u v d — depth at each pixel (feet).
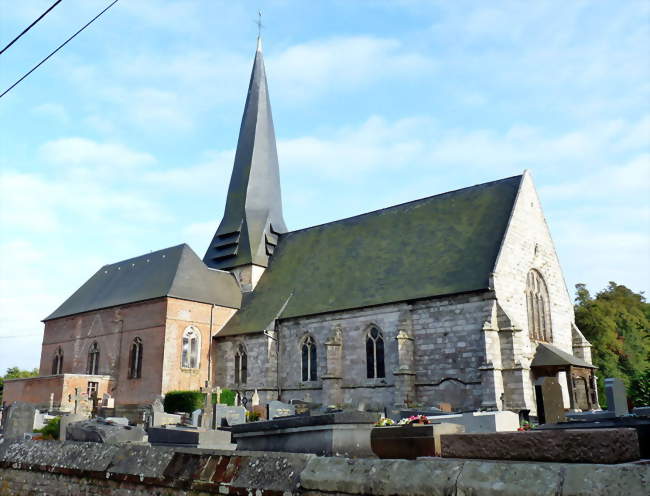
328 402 124.06
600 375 196.54
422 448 29.50
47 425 101.96
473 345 108.58
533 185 131.34
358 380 123.75
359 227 153.89
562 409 62.44
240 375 144.97
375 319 123.75
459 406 107.65
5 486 38.55
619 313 221.46
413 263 128.88
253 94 191.72
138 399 142.00
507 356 105.70
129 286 163.12
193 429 63.98
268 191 180.86
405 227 141.90
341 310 128.88
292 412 111.24
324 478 21.90
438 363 112.37
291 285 151.53
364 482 20.66
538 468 17.38
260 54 197.16
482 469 18.44
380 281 130.21
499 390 103.45
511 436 21.74
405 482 19.67
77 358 164.14
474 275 113.60
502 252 114.52
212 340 150.71
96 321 161.79
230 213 178.91
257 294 158.92
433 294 114.93
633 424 33.19
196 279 155.84
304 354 136.26
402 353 114.62
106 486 31.68
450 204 138.21
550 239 132.77
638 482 15.15
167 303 143.02
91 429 59.47
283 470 23.93
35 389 148.56
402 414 93.81
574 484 16.17
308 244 163.63
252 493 24.07
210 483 26.07
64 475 34.58
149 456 30.66
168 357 140.15
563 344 129.29
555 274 131.95
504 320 107.24
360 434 38.37
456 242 126.00
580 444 19.92
